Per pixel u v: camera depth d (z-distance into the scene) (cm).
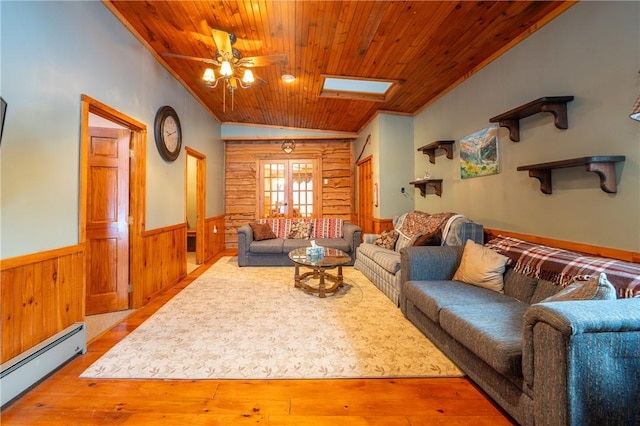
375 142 502
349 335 232
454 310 182
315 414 150
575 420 107
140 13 256
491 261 227
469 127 337
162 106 344
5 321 161
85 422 144
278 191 664
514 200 269
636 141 172
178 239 383
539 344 120
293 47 294
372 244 422
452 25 249
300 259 331
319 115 532
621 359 109
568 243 215
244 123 626
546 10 226
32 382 169
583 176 204
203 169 501
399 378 179
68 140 204
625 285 143
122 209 290
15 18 164
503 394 144
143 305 299
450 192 379
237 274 421
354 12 239
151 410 153
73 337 199
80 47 214
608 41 185
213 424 144
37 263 180
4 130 159
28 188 174
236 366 190
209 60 286
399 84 373
